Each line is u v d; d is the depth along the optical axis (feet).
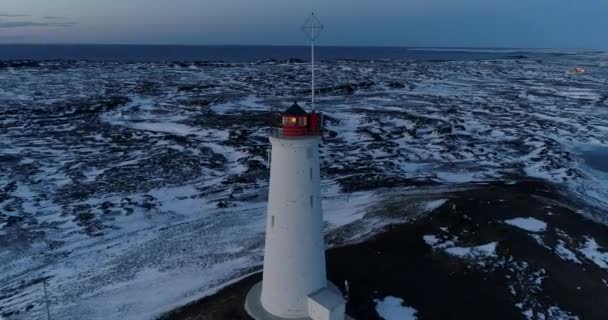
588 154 166.50
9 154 155.43
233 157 155.94
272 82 354.54
